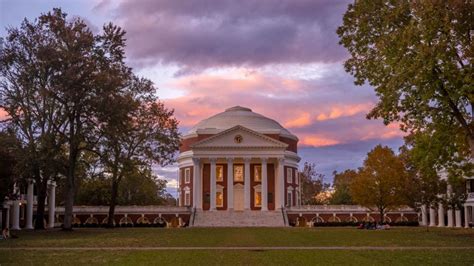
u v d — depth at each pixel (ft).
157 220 315.58
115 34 198.29
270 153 347.15
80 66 187.21
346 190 419.13
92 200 347.56
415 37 108.88
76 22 194.08
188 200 374.43
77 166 222.48
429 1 106.32
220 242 142.10
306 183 524.11
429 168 146.92
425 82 110.83
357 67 123.24
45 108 190.90
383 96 116.88
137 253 109.09
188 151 383.24
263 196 346.74
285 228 256.32
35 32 191.01
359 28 121.60
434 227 262.06
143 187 370.32
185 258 99.04
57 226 269.23
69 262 92.22
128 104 193.26
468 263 86.99
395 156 258.57
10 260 95.30
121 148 226.17
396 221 318.24
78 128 192.75
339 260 94.12
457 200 224.12
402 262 89.45
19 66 190.19
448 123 127.65
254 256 102.42
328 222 310.45
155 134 244.42
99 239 152.87
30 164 183.52
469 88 110.22
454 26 108.68
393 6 117.91
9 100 190.70
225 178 359.05
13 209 222.07
